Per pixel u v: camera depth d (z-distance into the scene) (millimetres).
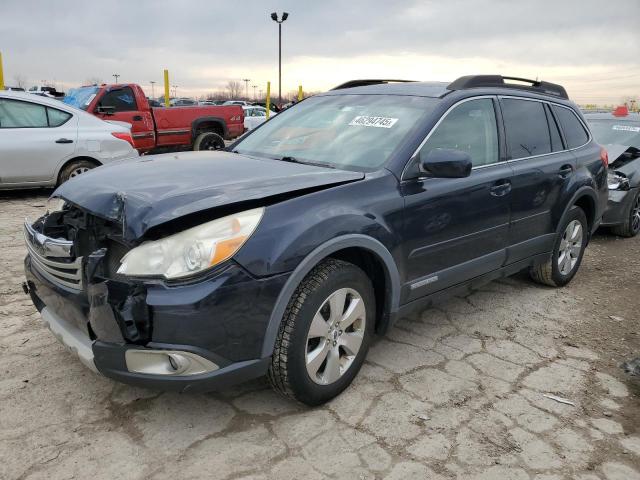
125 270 2375
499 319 4254
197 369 2393
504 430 2809
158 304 2287
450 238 3457
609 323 4285
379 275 3170
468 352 3660
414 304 3367
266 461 2500
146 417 2785
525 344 3832
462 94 3748
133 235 2375
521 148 4156
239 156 3652
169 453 2527
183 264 2344
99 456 2484
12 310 3980
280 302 2539
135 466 2432
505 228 3928
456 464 2537
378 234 2945
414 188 3209
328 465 2490
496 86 4133
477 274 3814
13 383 3025
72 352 2646
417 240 3225
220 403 2936
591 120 8414
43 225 3090
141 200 2498
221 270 2371
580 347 3826
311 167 3256
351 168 3262
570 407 3051
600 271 5699
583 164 4820
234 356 2467
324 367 2871
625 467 2574
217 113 12992
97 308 2361
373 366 3404
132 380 2385
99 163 8383
